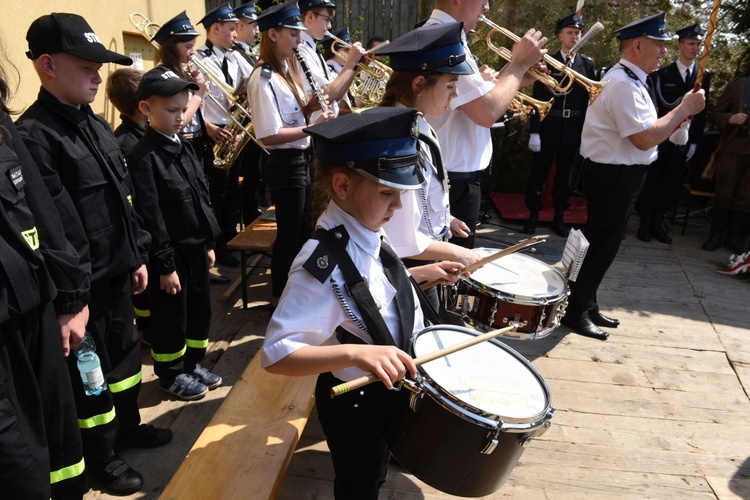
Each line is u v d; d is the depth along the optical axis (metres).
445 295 2.60
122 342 2.32
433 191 2.21
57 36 1.87
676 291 4.64
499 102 2.38
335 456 1.66
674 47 7.29
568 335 3.82
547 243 5.66
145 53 4.48
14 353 1.49
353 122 1.36
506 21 6.68
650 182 5.72
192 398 2.87
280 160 3.35
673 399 3.15
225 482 1.79
